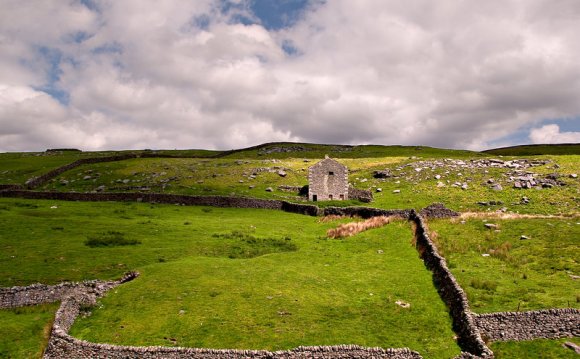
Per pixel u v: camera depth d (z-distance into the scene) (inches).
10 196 3223.4
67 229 2192.4
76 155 5940.0
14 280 1535.4
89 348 1077.8
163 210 2839.6
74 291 1374.3
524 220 2039.9
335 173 3149.6
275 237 2169.0
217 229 2311.8
